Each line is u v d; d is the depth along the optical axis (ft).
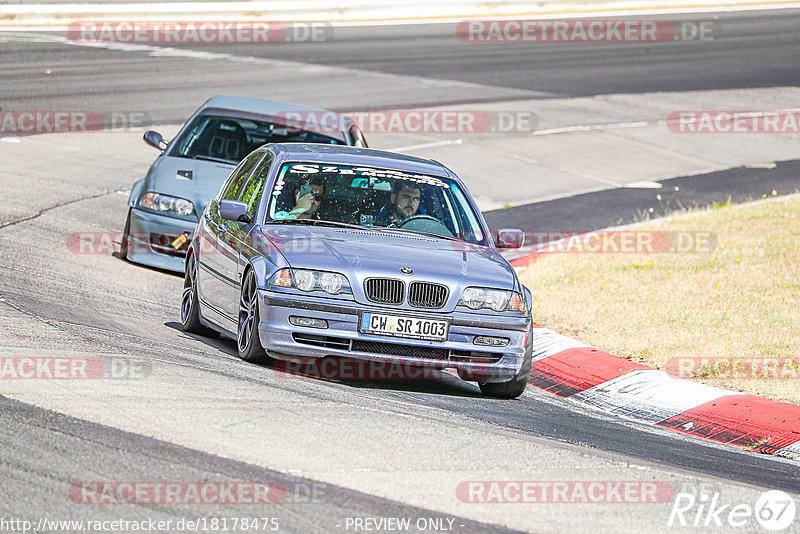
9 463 61.31
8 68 289.12
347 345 89.45
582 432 87.56
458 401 92.53
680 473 76.95
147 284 130.11
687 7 484.74
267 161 106.93
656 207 206.80
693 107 303.27
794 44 410.72
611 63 361.10
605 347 120.37
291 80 299.38
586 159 244.22
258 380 86.22
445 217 102.99
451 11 442.91
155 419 71.51
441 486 65.46
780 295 139.74
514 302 93.45
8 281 115.96
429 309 90.48
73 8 376.68
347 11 425.69
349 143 147.43
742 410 100.17
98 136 223.92
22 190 175.22
